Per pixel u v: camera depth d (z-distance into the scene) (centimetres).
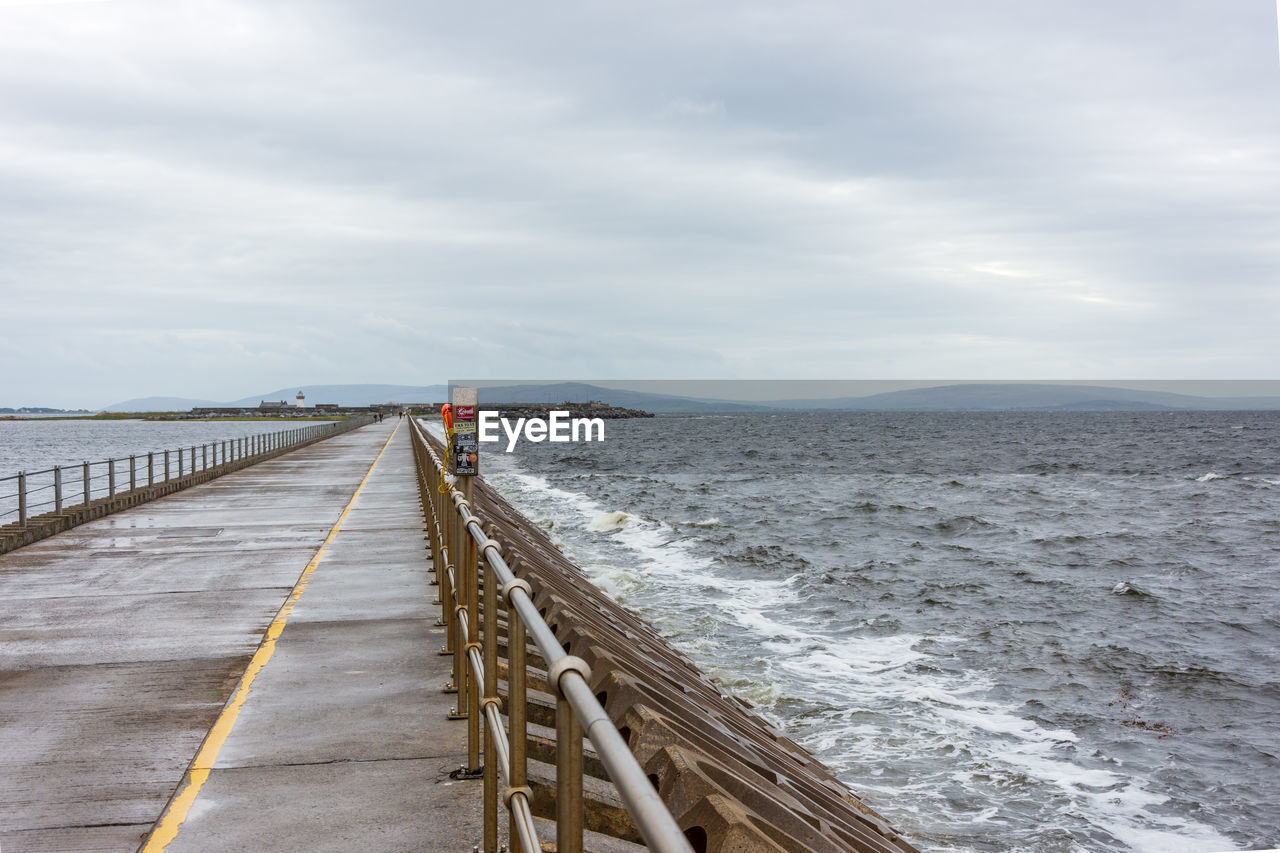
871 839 568
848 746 1053
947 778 975
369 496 2261
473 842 436
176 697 675
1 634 873
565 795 211
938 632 1648
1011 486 5284
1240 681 1382
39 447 11812
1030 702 1252
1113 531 3338
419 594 1048
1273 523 3591
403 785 507
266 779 517
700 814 292
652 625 1572
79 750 566
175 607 994
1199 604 2009
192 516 1859
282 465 3509
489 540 437
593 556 2334
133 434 18525
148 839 444
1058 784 973
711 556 2372
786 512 3788
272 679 716
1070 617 1850
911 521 3559
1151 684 1361
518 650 300
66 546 1464
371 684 700
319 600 1020
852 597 1922
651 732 372
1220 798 955
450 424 1105
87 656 794
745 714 924
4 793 501
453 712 620
